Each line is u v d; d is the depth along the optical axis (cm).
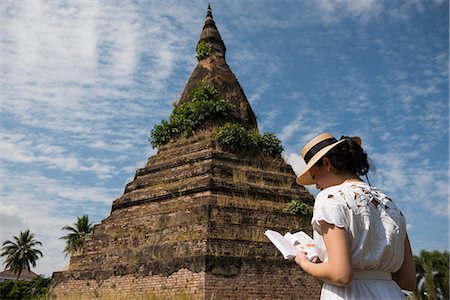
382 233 375
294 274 1944
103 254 2212
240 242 1922
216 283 1770
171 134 2697
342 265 345
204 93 2719
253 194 2239
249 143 2497
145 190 2411
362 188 388
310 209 2255
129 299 1938
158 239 2088
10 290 6031
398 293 373
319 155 420
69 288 2195
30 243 8525
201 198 2138
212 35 3042
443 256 4606
